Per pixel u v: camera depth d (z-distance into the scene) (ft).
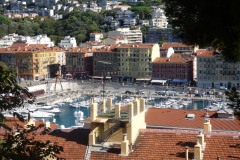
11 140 82.79
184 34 73.15
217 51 74.54
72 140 174.91
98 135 172.35
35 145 84.58
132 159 160.25
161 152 159.94
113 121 170.40
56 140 174.29
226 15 66.95
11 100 85.46
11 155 81.71
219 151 155.53
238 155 153.07
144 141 166.91
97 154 165.78
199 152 151.64
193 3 70.08
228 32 67.51
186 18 72.28
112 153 164.35
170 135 166.91
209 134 164.86
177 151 158.61
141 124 177.58
